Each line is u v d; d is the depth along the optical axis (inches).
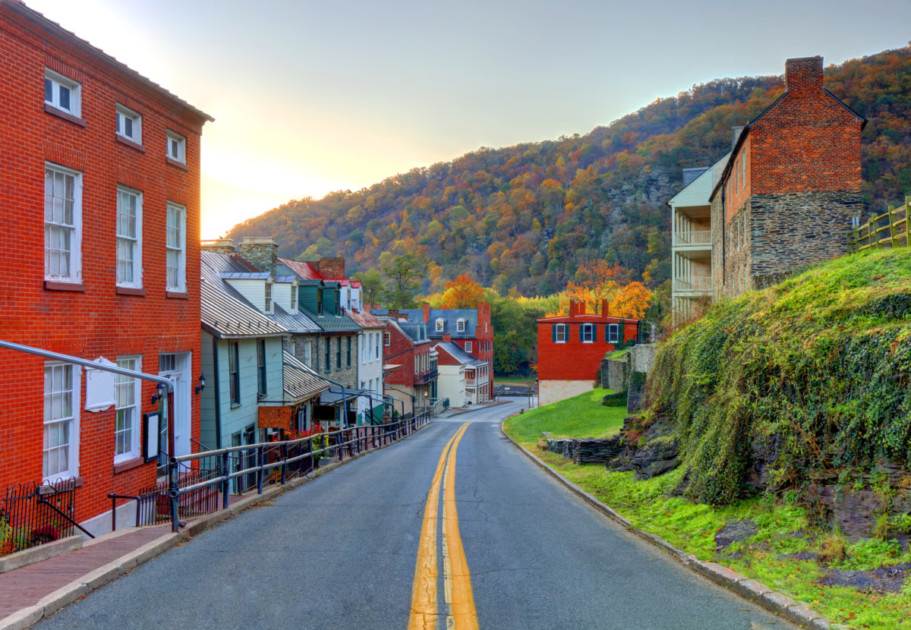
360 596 281.7
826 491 360.2
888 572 282.5
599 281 4306.1
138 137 562.3
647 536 411.5
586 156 7377.0
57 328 447.2
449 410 2945.4
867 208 2881.4
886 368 343.6
